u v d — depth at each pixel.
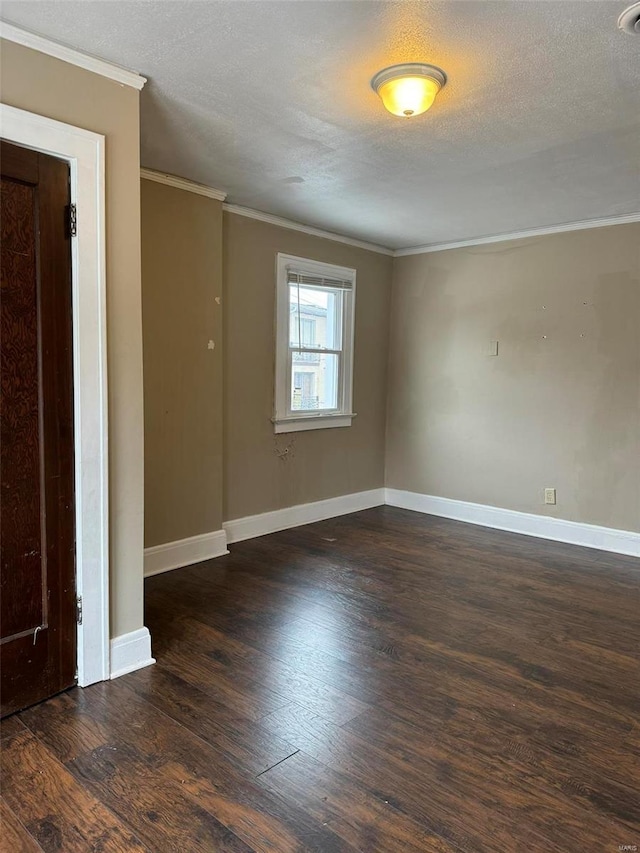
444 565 3.82
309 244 4.54
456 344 4.95
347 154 3.00
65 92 2.05
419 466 5.26
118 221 2.24
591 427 4.27
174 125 2.67
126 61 2.14
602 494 4.25
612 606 3.18
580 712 2.18
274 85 2.29
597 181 3.35
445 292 4.99
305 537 4.39
